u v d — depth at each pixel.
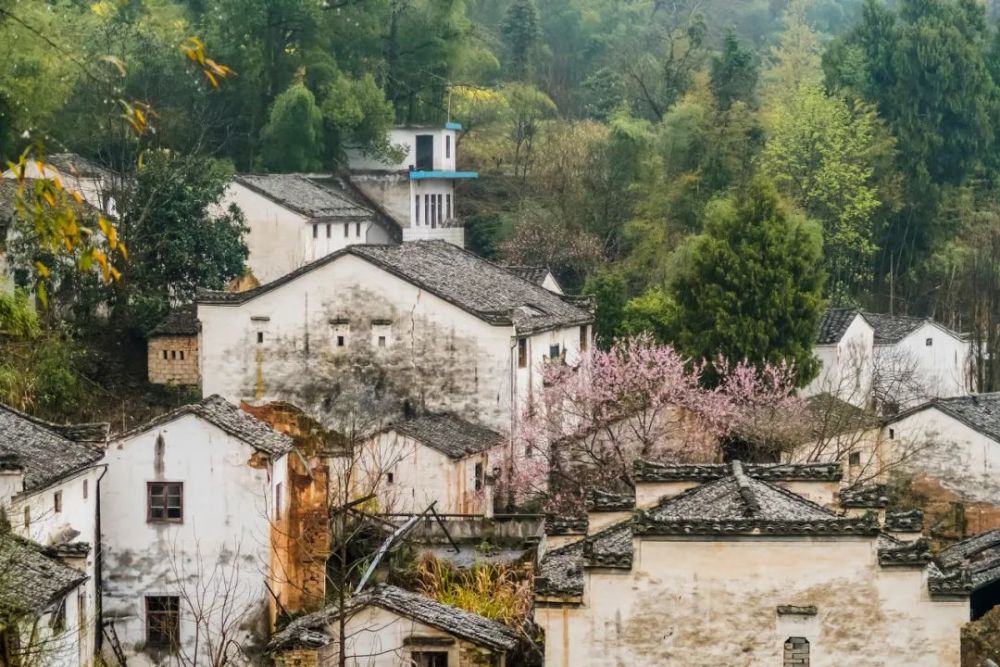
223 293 91.00
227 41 127.56
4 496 56.84
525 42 168.38
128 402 94.50
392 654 51.53
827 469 55.06
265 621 64.69
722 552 47.19
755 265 101.81
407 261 92.50
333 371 90.00
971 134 144.00
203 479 65.06
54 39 86.06
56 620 53.25
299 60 130.12
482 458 83.81
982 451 82.69
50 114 99.50
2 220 86.81
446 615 52.84
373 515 70.31
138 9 122.56
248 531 65.00
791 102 144.88
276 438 66.56
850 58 144.62
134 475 65.19
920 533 55.06
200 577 64.94
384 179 129.75
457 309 88.62
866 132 138.88
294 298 90.25
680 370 88.12
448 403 88.81
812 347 103.75
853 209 133.38
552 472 84.94
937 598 46.94
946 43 143.00
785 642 47.12
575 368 89.81
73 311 97.31
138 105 32.72
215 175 106.69
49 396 86.12
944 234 140.62
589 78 166.00
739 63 144.12
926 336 118.56
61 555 55.50
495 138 148.50
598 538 52.16
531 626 54.62
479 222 137.38
